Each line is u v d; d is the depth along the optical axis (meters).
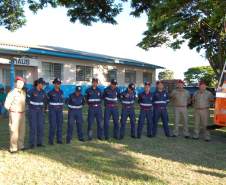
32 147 10.12
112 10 16.02
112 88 11.86
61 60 25.56
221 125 11.52
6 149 9.90
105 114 11.82
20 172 7.68
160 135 12.89
